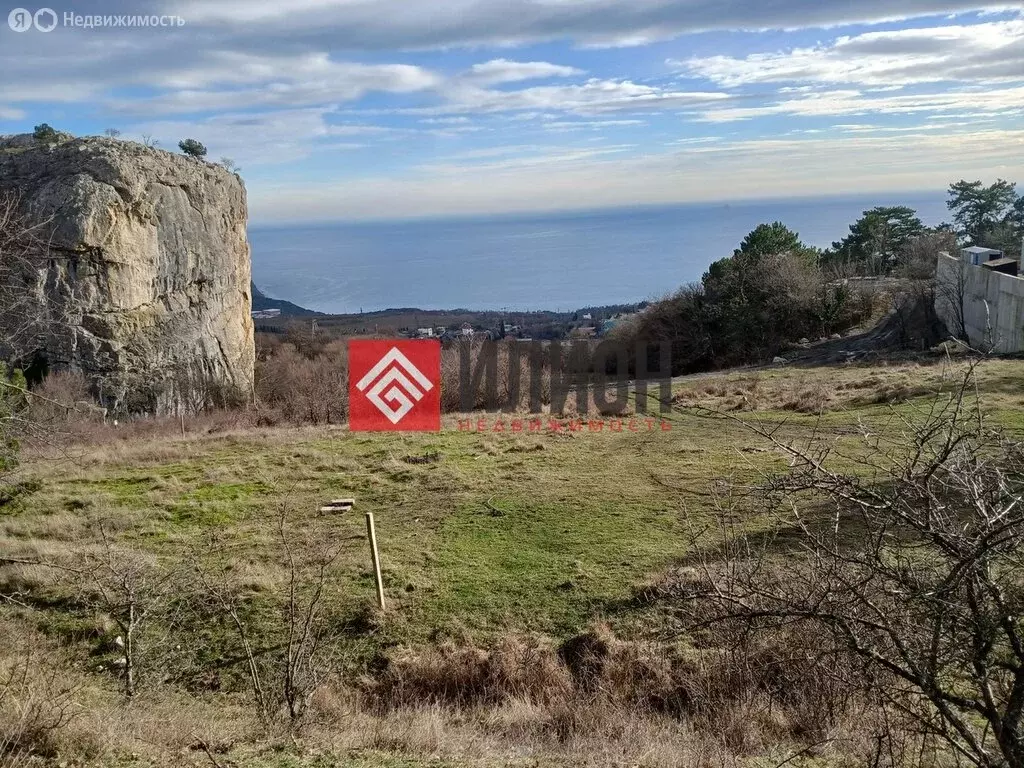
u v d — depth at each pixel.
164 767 5.21
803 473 3.66
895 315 41.12
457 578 11.70
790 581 4.46
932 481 3.50
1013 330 28.52
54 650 9.71
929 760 4.55
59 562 11.95
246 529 14.45
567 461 18.45
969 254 35.53
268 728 6.71
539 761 5.90
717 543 11.23
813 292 41.41
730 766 5.46
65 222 34.69
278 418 32.97
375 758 5.75
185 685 9.20
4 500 15.54
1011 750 3.11
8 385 9.03
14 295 9.32
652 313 46.62
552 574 11.57
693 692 7.68
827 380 26.62
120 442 24.70
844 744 5.21
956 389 4.44
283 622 10.42
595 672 8.94
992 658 3.45
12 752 5.17
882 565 3.41
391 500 16.05
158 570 11.74
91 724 5.91
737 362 41.34
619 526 13.32
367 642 10.01
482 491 16.12
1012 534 3.01
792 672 5.31
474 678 9.12
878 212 59.25
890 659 3.56
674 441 19.84
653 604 10.11
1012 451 3.37
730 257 47.38
